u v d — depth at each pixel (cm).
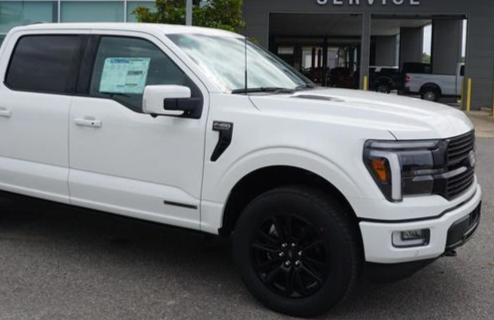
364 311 421
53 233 601
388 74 3066
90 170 485
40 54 528
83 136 484
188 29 496
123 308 422
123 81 473
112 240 582
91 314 411
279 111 411
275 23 3108
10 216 655
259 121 409
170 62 455
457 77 2723
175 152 439
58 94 505
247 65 493
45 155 511
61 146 499
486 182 885
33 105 514
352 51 4684
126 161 463
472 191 431
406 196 373
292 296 409
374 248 372
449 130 398
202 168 429
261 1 2338
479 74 2391
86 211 502
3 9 1933
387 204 367
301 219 396
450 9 2359
